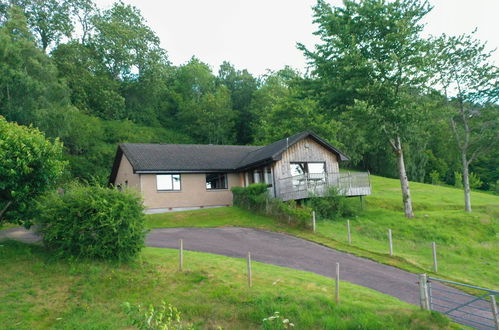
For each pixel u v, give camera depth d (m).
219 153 34.31
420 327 9.34
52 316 9.87
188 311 10.35
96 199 12.80
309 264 15.26
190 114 68.81
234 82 82.69
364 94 24.47
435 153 63.28
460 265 17.95
